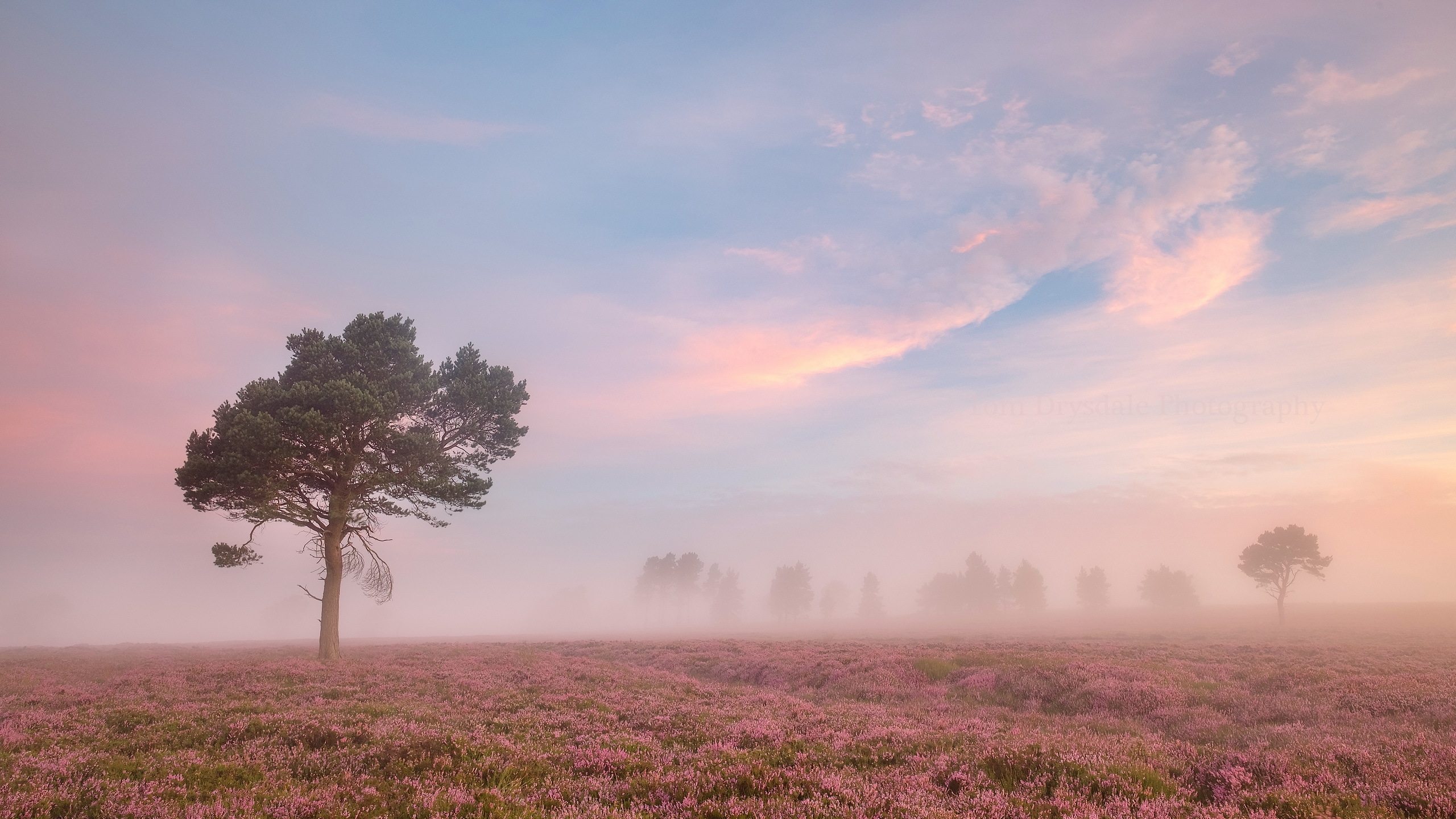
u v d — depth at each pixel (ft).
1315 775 30.60
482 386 109.50
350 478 101.14
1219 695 59.88
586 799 27.63
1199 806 26.91
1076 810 26.04
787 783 29.45
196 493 92.53
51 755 32.55
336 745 36.17
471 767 32.09
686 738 41.91
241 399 96.37
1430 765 30.35
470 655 106.32
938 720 50.49
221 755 33.78
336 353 102.47
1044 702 64.13
